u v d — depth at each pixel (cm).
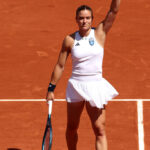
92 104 1881
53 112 2788
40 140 2477
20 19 4153
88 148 2384
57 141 2469
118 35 3809
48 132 1898
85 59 1867
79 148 2384
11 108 2866
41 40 3828
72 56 1891
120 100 2912
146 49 3619
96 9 4172
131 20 4009
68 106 1973
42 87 3177
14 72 3394
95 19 4025
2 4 4394
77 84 1906
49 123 1892
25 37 3894
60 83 3184
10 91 3127
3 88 3172
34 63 3509
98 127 1925
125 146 2386
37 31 3959
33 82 3250
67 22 4047
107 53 3575
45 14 4181
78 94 1914
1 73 3384
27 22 4103
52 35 3884
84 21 1831
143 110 2762
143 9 4159
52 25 4025
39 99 2995
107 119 2675
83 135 2517
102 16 4072
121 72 3319
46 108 2847
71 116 1980
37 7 4294
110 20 1875
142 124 2602
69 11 4191
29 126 2634
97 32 1888
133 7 4191
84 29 1842
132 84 3148
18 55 3634
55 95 3023
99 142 1947
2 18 4188
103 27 1888
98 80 1908
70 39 1883
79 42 1866
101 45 1895
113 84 3159
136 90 3061
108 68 3378
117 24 3956
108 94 1925
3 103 2938
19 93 3097
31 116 2750
